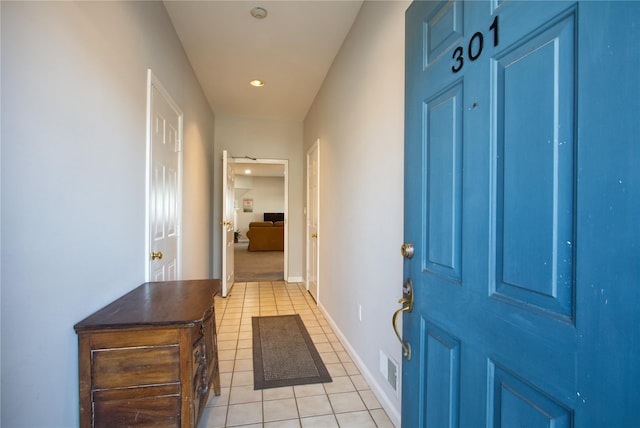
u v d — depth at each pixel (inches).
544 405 23.6
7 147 31.4
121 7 58.4
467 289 32.3
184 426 45.9
